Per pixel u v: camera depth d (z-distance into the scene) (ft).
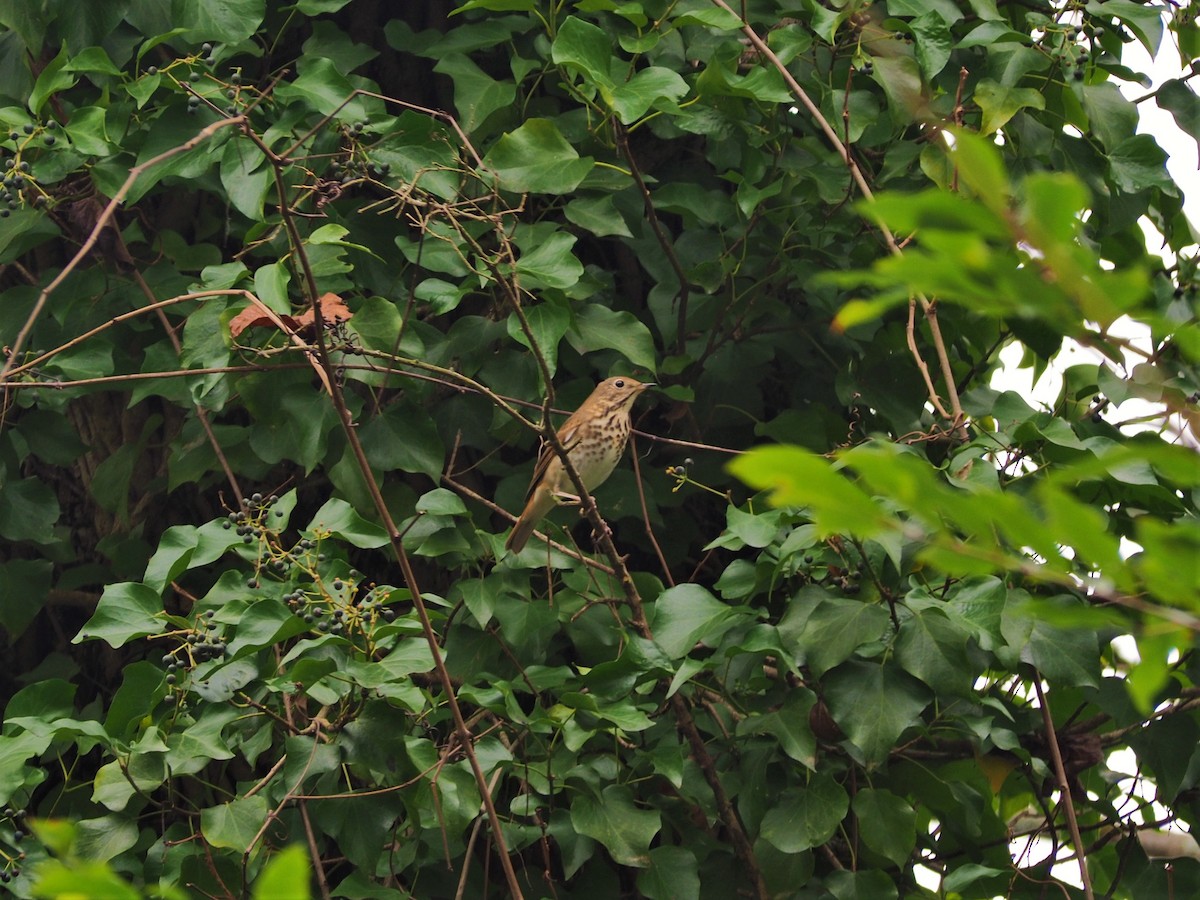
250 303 29.43
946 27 32.94
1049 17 36.50
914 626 27.81
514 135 32.83
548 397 28.60
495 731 32.27
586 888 33.60
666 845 31.83
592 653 33.14
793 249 36.76
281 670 27.45
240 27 33.14
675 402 38.19
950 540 10.35
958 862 36.99
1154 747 32.89
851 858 33.58
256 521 29.60
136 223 37.68
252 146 32.63
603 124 33.83
